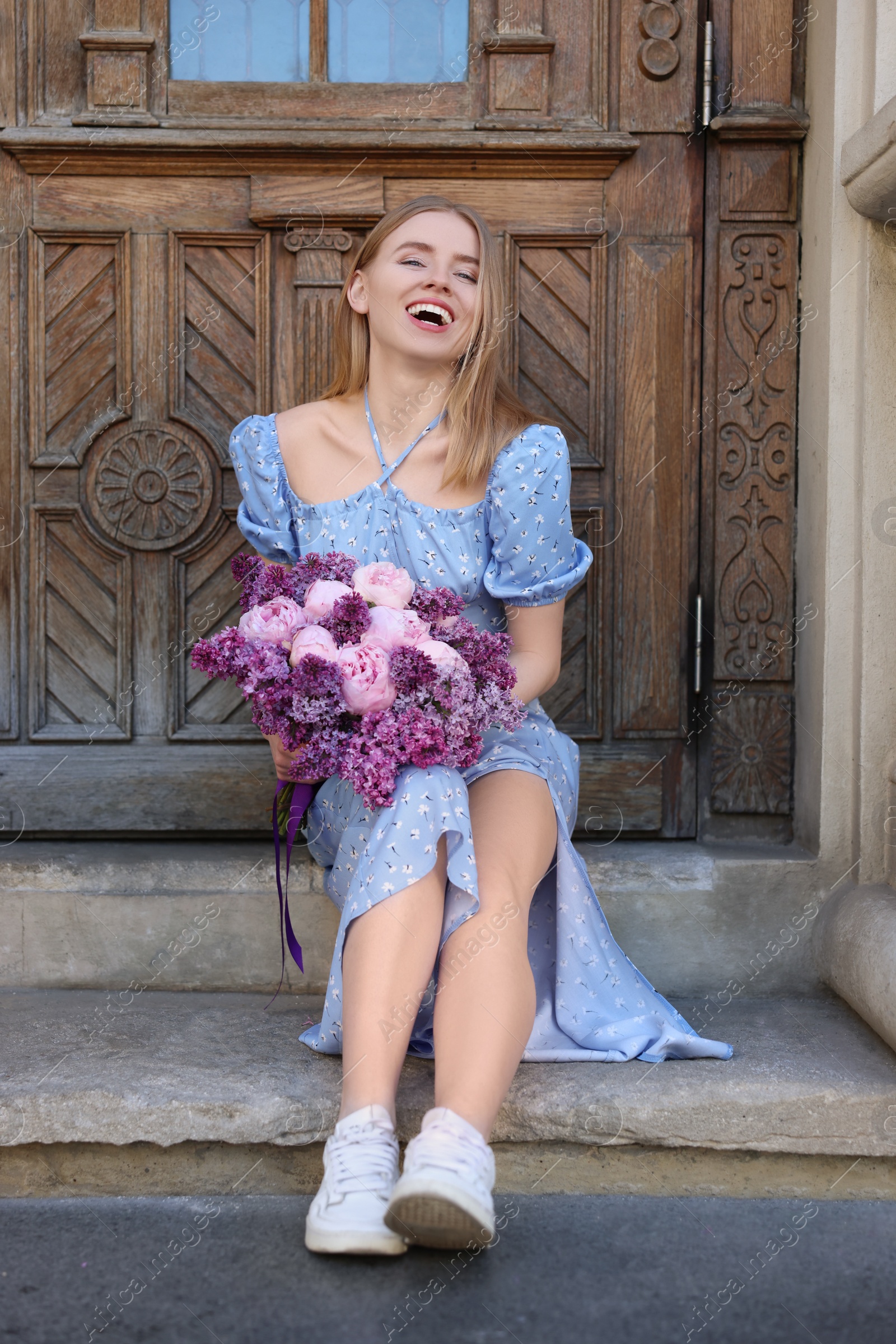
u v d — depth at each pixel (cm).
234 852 229
